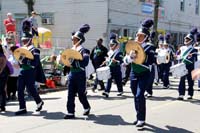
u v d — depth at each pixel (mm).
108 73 11508
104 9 23938
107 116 9195
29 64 9258
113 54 12344
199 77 5762
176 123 8586
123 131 7797
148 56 8016
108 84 12258
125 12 25422
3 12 27375
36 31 14766
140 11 26953
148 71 8055
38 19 26047
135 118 8992
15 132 7699
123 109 10109
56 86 14250
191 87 11906
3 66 9578
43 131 7770
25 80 9383
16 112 9352
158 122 8641
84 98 9102
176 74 11516
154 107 10492
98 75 11555
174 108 10375
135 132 7742
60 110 9906
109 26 24016
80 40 8812
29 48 9250
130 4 25859
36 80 9805
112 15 24234
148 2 27797
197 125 8445
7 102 11336
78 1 24844
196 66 11789
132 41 8000
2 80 9719
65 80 14484
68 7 25250
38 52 9352
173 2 31969
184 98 12188
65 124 8367
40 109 9727
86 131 7773
